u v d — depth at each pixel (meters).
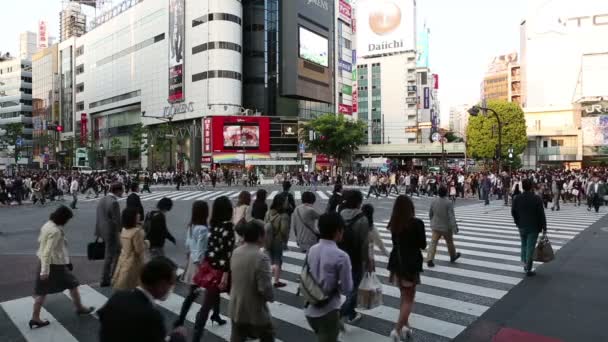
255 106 65.31
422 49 123.62
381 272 8.70
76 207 22.78
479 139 57.94
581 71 73.44
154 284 2.67
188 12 63.59
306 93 68.12
